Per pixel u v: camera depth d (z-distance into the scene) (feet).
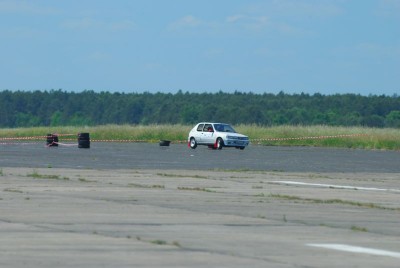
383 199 208.64
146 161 374.43
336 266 110.01
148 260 111.96
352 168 348.18
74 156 413.59
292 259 114.62
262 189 231.30
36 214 160.97
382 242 132.87
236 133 558.56
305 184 254.06
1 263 108.17
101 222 150.51
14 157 395.55
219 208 177.88
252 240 131.54
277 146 640.99
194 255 116.57
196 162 372.58
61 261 110.11
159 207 177.68
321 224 153.89
